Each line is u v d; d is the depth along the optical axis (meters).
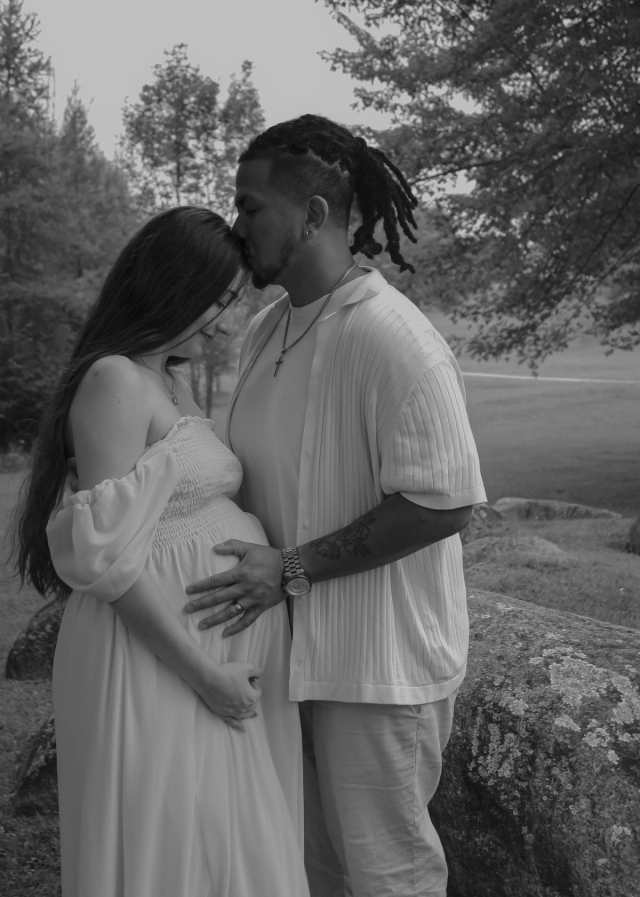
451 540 2.09
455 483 1.82
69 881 1.86
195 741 1.86
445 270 12.19
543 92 10.11
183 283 1.88
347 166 1.98
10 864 2.92
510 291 12.11
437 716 2.05
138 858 1.77
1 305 18.58
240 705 1.87
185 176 16.19
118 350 1.88
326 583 1.96
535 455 17.20
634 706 2.19
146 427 1.85
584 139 10.11
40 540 1.96
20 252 19.20
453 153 11.20
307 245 1.96
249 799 1.90
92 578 1.75
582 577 4.98
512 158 10.53
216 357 14.73
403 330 1.85
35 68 20.11
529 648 2.42
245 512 2.09
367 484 1.94
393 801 1.99
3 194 18.94
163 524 1.89
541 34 9.46
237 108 15.85
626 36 9.09
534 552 5.53
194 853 1.83
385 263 12.38
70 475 1.95
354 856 2.01
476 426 21.91
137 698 1.82
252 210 1.95
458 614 2.08
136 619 1.80
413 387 1.80
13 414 18.30
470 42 10.27
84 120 24.53
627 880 1.96
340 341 1.92
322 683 1.96
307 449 1.97
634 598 4.57
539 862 2.08
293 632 2.00
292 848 1.94
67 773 1.88
